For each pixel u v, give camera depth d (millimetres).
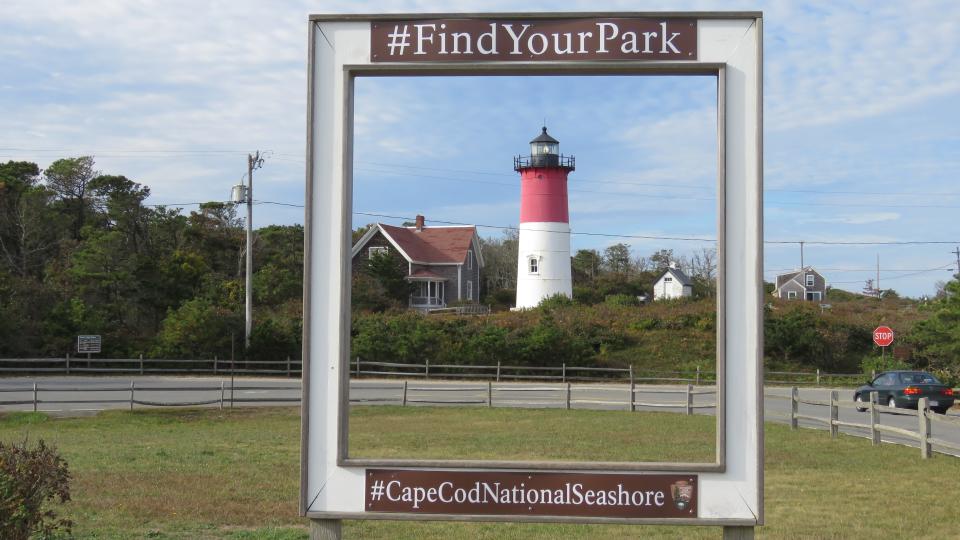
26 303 39156
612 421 21062
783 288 80000
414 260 56656
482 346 37938
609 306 47438
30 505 7043
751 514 6305
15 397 26156
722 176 6352
